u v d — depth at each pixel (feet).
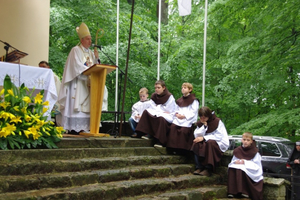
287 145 26.48
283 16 29.89
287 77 31.53
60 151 14.37
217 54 40.96
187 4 22.11
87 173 13.61
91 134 17.87
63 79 18.62
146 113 18.88
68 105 18.61
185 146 18.19
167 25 41.88
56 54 36.63
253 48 33.47
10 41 23.67
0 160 12.83
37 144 14.70
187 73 38.88
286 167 25.35
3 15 23.57
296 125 29.94
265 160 26.13
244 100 34.63
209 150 17.12
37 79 15.88
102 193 12.72
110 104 40.14
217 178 17.57
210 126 17.79
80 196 12.12
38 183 12.22
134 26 38.50
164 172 16.24
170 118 18.71
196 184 16.42
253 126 30.68
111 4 39.63
